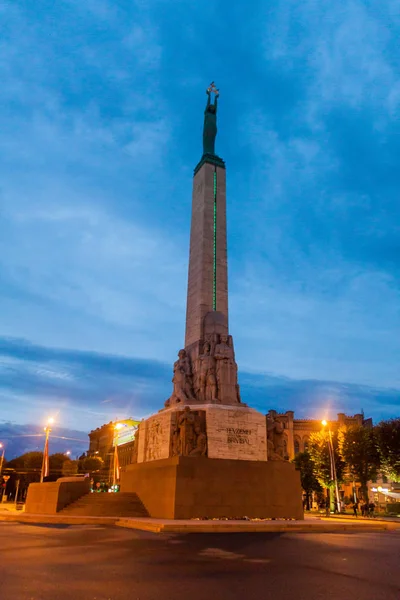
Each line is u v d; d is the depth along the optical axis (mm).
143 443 33781
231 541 17500
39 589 8961
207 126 41562
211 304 35375
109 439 122500
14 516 27531
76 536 18359
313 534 21219
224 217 38125
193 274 37188
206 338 34000
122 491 33812
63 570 10938
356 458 54625
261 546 16125
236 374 32781
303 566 12109
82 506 29594
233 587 9555
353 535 21219
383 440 50031
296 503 29016
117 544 15961
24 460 96125
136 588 9297
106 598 8438
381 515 49969
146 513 29016
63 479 30969
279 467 29391
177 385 33531
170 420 30609
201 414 29859
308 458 70625
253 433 30328
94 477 99000
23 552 13781
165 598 8562
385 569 11820
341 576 10852
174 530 21156
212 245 36875
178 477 26828
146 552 14164
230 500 27469
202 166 39500
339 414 93000
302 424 90438
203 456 28266
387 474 50750
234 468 28234
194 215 39219
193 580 10172
